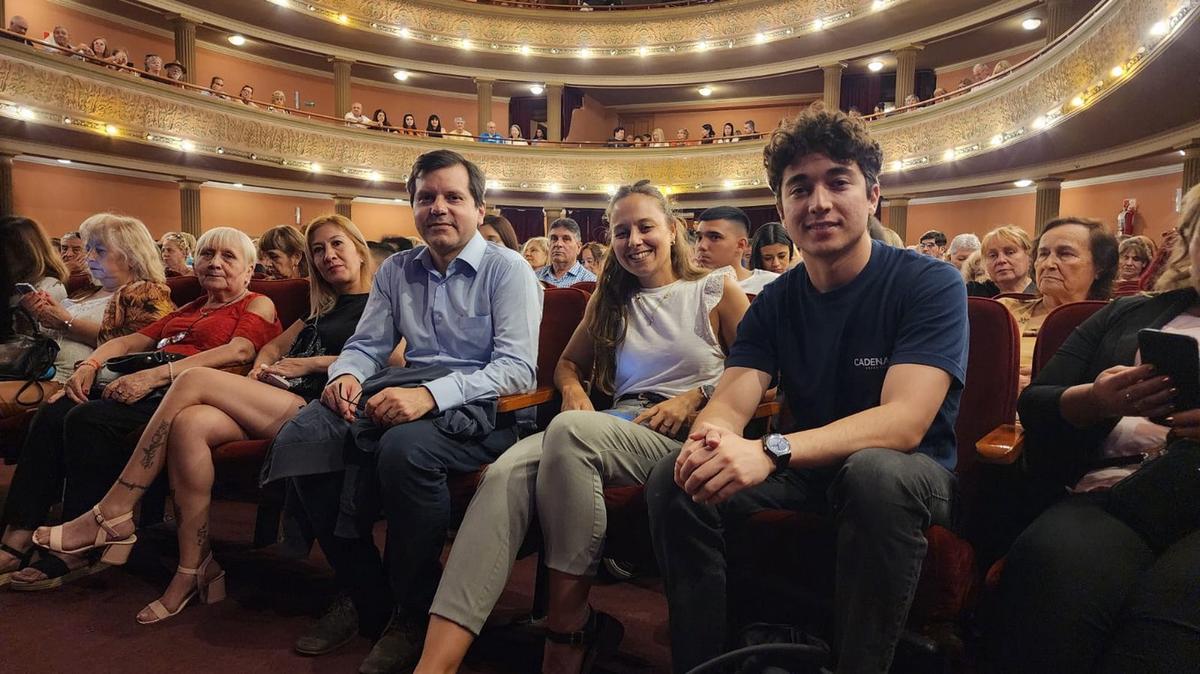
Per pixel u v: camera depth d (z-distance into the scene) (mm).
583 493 1460
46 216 10203
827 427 1226
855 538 1132
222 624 1816
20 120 8578
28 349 2359
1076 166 9484
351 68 14516
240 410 1945
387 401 1659
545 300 2297
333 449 1700
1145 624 996
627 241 1863
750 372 1477
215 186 12508
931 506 1168
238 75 13461
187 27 11562
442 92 15812
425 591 1647
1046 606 1109
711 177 14016
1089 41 7285
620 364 1932
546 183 14453
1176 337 1099
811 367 1436
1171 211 9062
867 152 1339
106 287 2736
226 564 2199
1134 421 1302
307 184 13086
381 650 1596
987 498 1551
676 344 1850
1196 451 1115
